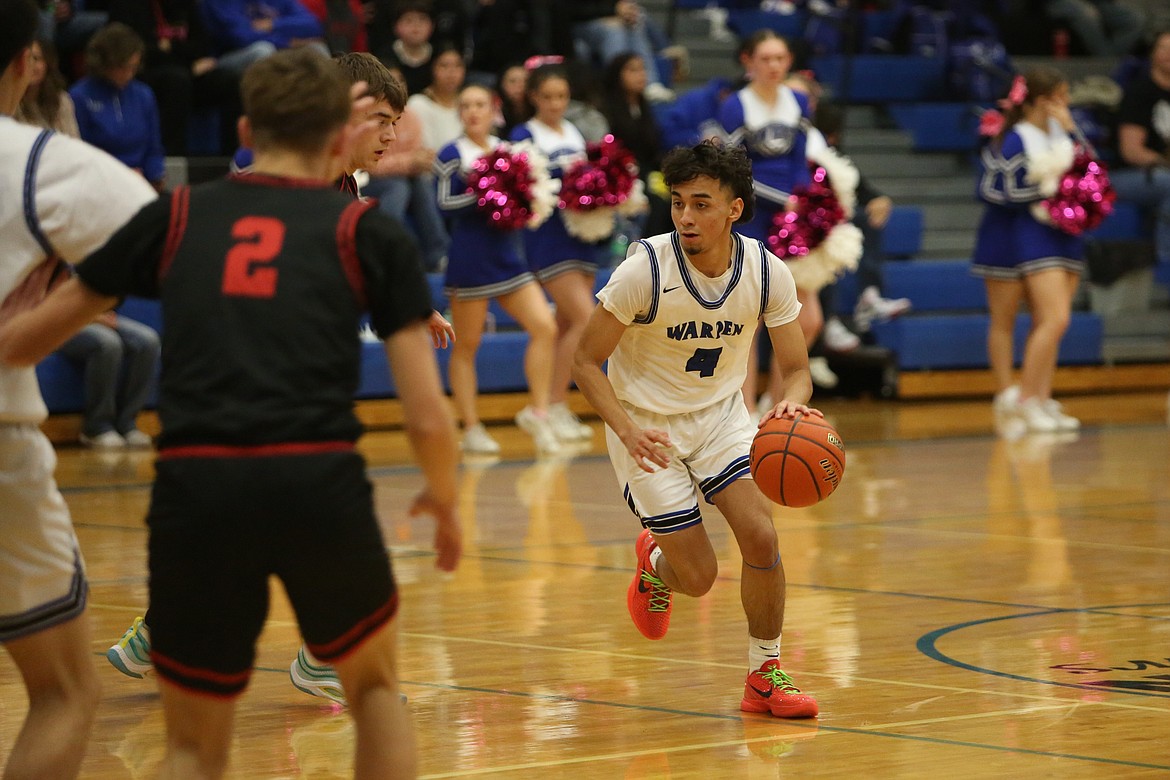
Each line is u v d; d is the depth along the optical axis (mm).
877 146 31312
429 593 11758
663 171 8273
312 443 5285
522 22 26891
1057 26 35031
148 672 8758
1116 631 10258
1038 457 20359
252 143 5754
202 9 25062
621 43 28203
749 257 8453
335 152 5699
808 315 21062
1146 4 36500
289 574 5395
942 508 16078
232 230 5434
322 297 5359
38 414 5910
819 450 8047
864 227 27547
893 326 27656
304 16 25266
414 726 7992
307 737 7867
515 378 24922
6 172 5758
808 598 11445
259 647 10039
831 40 32688
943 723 7961
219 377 5285
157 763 7402
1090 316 29047
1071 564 12844
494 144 20125
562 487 17719
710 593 11742
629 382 8688
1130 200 29984
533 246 21203
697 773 7117
